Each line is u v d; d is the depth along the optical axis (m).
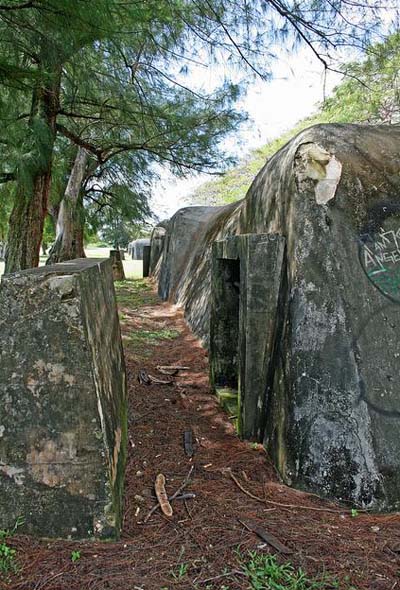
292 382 2.98
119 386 3.49
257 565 2.14
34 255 7.27
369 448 2.74
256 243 3.47
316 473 2.81
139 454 3.39
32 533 2.29
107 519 2.30
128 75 6.03
